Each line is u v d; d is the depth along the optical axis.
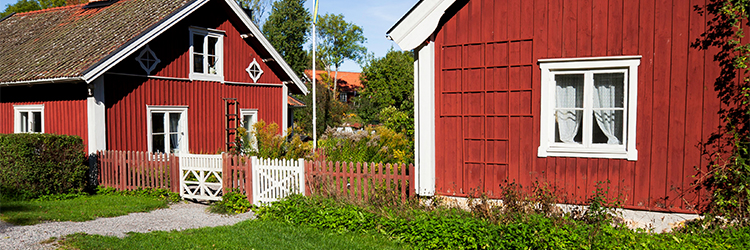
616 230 6.86
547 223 6.68
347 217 7.94
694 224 6.93
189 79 14.45
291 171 9.54
